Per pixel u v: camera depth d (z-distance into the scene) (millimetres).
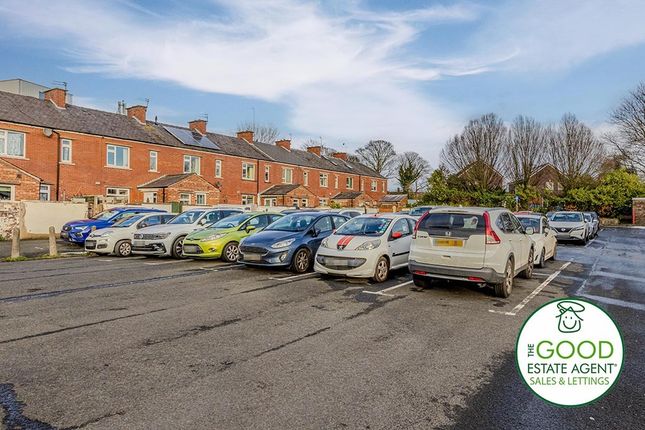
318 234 10867
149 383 4051
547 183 50000
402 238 10094
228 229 12406
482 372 4402
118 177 29969
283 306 7051
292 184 43031
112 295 7801
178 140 34656
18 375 4211
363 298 7676
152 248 13070
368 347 5109
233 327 5852
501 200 41656
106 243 13898
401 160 76688
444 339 5434
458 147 45031
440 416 3506
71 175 27469
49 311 6625
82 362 4555
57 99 28922
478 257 7488
